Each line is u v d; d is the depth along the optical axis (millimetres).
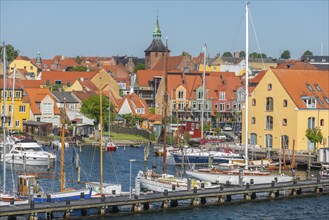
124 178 118625
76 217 81250
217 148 145500
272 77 154625
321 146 152625
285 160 131250
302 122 150250
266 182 104312
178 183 97438
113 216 83688
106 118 195250
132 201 84500
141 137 191125
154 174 103938
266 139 155375
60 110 198375
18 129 188875
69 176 119625
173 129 179875
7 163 131750
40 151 133875
